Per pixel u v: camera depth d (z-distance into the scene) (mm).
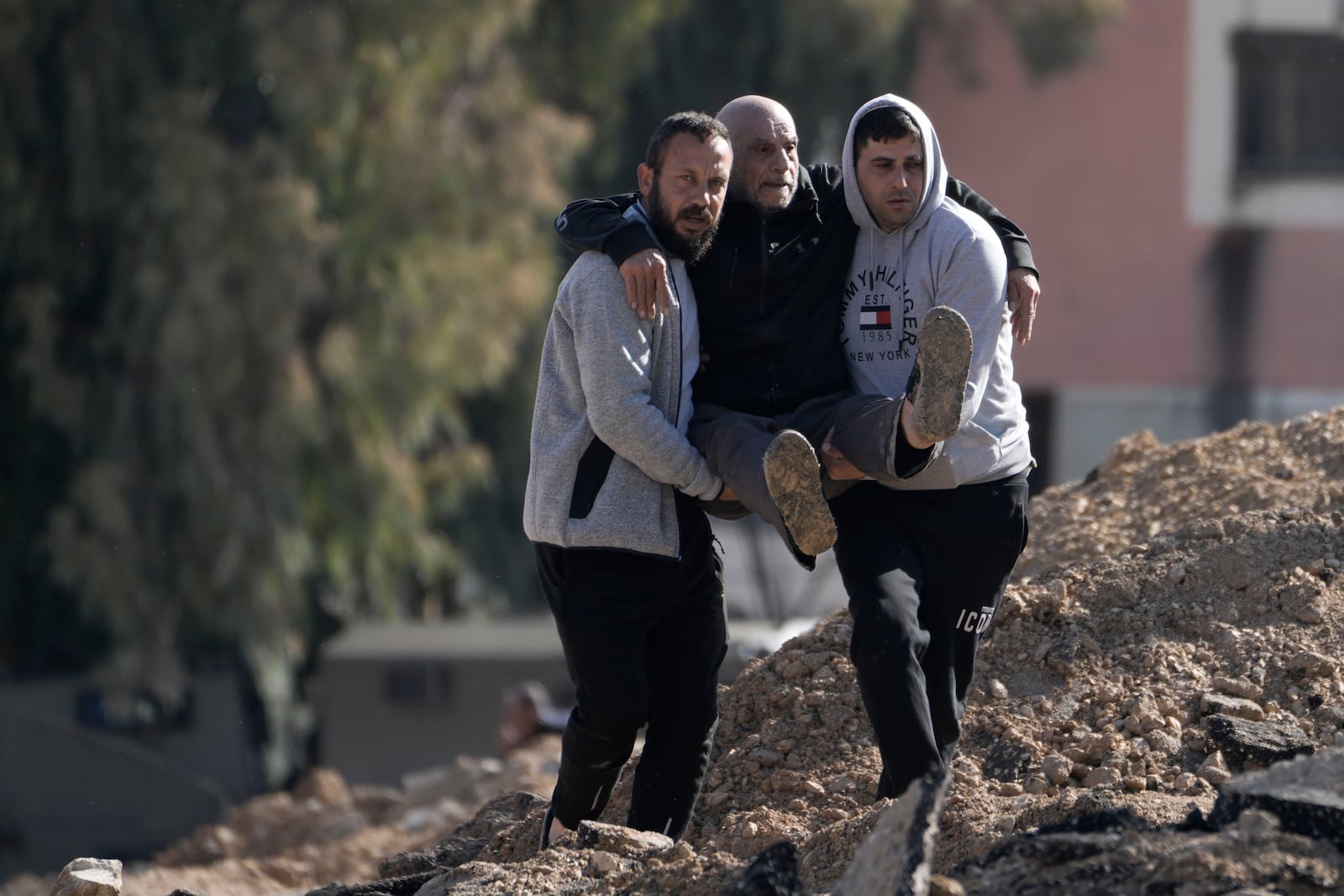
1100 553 21406
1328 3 70188
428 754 50219
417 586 65562
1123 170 70562
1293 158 70438
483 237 59812
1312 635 17875
